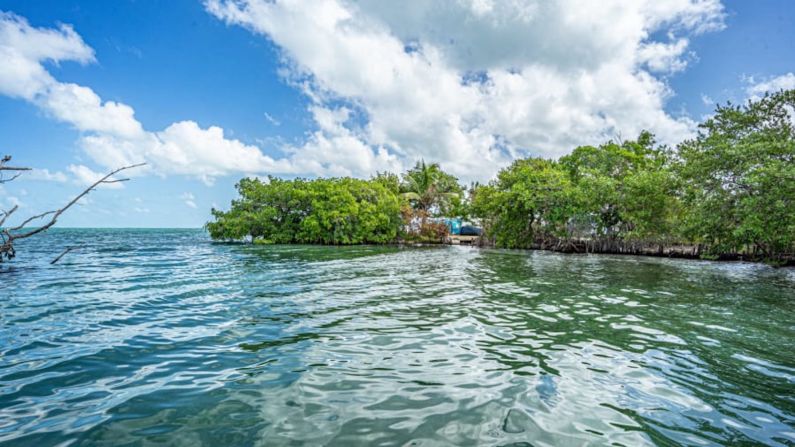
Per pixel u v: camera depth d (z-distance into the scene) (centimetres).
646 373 439
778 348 541
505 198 3194
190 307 777
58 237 4900
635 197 2567
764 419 335
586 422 324
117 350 503
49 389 381
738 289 1102
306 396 368
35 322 643
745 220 1700
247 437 294
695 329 640
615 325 660
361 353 498
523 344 544
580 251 2939
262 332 595
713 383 413
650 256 2538
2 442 283
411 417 328
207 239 4516
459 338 570
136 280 1155
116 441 288
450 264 1798
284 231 3722
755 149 1697
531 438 297
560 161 3753
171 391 378
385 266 1680
